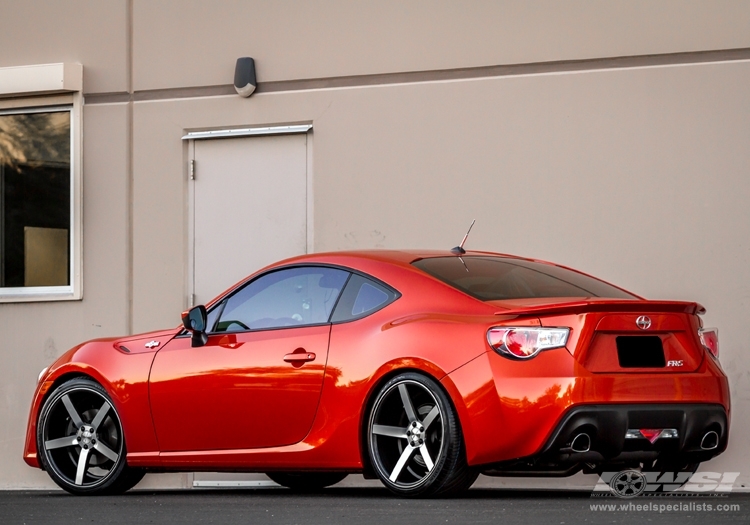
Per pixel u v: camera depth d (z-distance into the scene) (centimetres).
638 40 1132
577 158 1149
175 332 877
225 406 817
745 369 1082
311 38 1258
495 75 1185
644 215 1123
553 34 1161
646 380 693
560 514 622
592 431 673
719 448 730
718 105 1106
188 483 1248
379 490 953
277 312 820
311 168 1266
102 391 891
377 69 1229
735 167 1100
